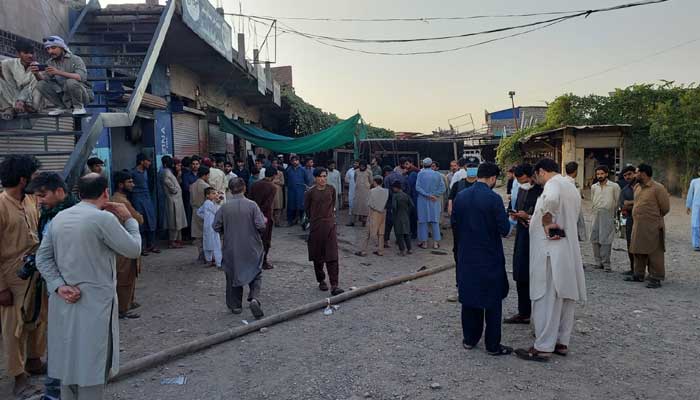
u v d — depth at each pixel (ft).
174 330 17.81
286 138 49.42
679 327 17.85
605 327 17.89
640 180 23.62
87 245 10.34
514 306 20.85
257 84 51.57
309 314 19.58
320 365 14.75
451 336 17.11
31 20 26.48
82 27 31.45
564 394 12.71
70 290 10.18
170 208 32.37
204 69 45.21
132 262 18.95
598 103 75.25
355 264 29.63
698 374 13.88
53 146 25.99
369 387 13.29
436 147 60.95
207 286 23.61
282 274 26.45
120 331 17.67
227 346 16.28
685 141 68.49
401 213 32.48
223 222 19.47
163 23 28.14
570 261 14.75
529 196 18.08
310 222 22.76
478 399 12.51
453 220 15.96
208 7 35.53
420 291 23.15
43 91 20.93
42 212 12.69
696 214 32.89
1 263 12.62
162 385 13.52
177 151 42.39
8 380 13.83
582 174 74.43
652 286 23.44
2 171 12.92
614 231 26.66
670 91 72.59
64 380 10.25
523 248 18.11
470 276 15.23
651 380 13.51
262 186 27.04
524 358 15.07
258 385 13.51
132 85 33.65
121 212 11.50
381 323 18.52
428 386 13.28
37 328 13.82
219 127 54.49
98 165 22.26
